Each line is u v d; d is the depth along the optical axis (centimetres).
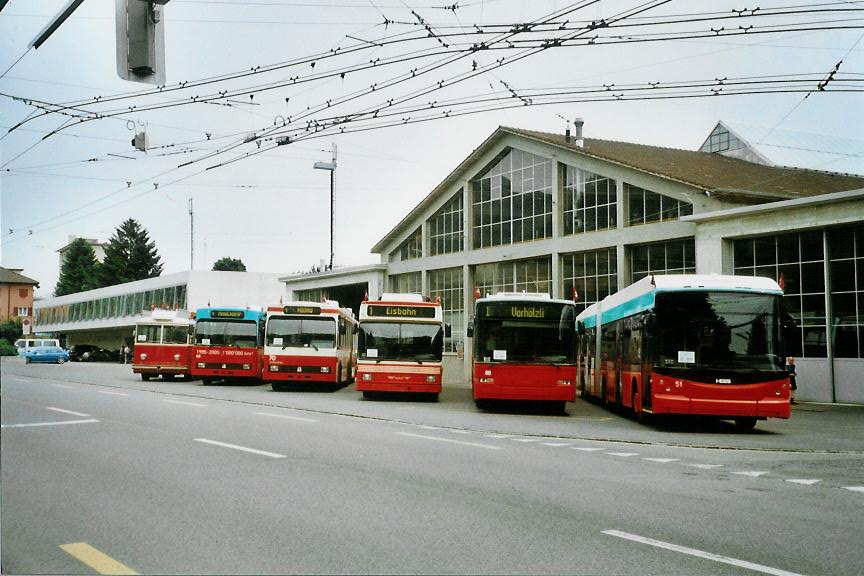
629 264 3117
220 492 849
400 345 2369
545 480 959
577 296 3375
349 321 3247
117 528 692
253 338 3114
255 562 588
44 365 5409
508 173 3766
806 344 2502
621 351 2050
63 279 11994
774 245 2580
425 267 4275
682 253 2919
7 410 1825
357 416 1812
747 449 1370
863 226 2373
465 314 3972
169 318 3531
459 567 578
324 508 772
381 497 828
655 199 3017
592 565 589
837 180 3781
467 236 3981
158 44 909
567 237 3381
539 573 567
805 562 611
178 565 581
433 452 1188
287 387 3034
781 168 3959
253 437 1334
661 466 1121
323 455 1128
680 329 1612
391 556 605
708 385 1582
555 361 2016
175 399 2247
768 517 776
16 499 813
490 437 1446
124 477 940
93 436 1338
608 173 3197
